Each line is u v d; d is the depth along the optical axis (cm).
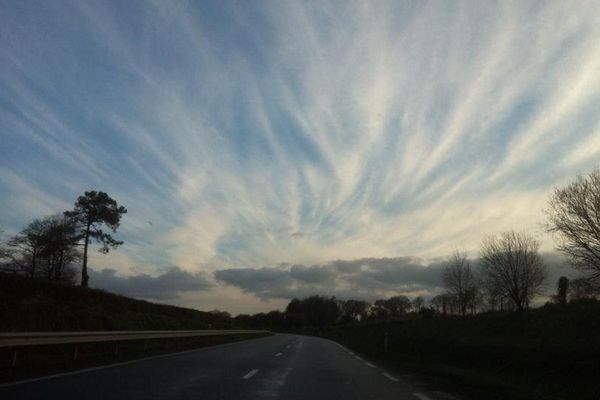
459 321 5581
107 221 6300
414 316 10075
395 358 2894
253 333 7531
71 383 1198
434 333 5219
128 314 4816
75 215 6275
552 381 1820
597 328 3278
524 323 4109
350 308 17638
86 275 6159
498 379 1739
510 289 5412
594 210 3506
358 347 4438
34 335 1764
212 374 1529
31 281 3688
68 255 5834
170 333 3331
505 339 3750
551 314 4047
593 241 3509
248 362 2073
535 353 2634
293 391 1230
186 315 7400
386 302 14975
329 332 11388
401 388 1394
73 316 3506
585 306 3944
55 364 1683
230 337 5838
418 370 2077
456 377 1733
